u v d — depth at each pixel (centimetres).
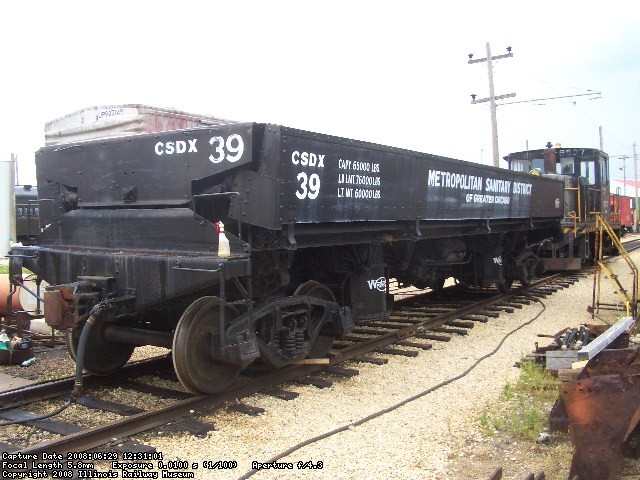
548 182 1320
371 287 730
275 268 565
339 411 516
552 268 1546
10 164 823
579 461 364
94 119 764
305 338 605
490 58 2350
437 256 975
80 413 495
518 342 797
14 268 592
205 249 504
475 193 920
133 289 509
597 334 734
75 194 618
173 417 479
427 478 383
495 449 432
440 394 567
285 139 500
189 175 527
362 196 623
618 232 2352
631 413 358
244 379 602
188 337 494
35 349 752
